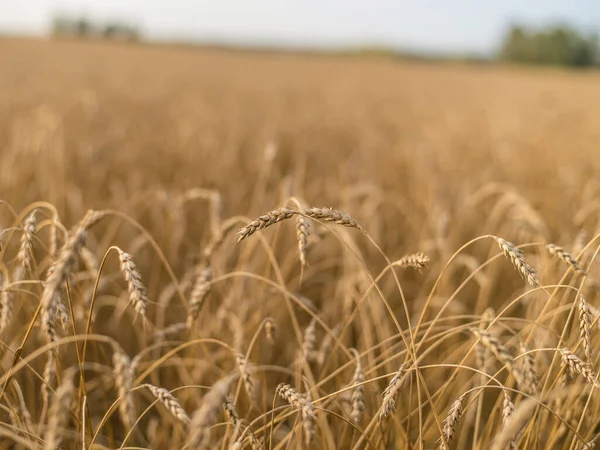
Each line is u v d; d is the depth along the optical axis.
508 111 14.47
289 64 39.25
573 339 2.47
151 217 5.14
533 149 8.54
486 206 6.14
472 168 7.80
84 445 1.82
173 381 3.20
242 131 9.55
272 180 6.61
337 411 2.52
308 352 2.40
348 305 3.07
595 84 33.34
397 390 1.84
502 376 3.16
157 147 8.02
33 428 2.16
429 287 4.26
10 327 2.77
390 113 14.10
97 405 3.11
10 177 4.88
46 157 5.39
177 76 21.92
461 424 2.81
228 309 3.04
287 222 4.26
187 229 5.09
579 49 90.88
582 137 10.19
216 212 3.42
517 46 92.50
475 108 15.56
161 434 2.66
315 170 7.52
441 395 2.19
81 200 4.91
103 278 3.14
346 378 2.82
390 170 7.58
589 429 2.21
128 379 1.53
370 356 2.69
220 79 22.20
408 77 33.16
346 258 3.51
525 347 2.12
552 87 28.67
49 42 41.94
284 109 13.48
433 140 9.31
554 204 5.64
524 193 6.04
